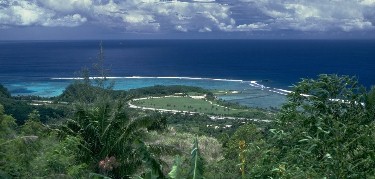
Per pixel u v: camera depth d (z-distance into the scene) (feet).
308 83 35.65
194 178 29.66
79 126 58.65
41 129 59.36
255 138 57.93
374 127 31.81
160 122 62.49
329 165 28.96
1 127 50.78
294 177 28.94
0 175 44.27
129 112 59.41
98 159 56.90
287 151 33.86
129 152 56.13
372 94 34.53
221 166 55.83
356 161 30.01
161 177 32.09
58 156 52.70
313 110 34.60
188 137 99.45
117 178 55.36
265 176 32.24
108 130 56.59
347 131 31.07
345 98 34.81
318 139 30.32
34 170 49.62
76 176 51.21
